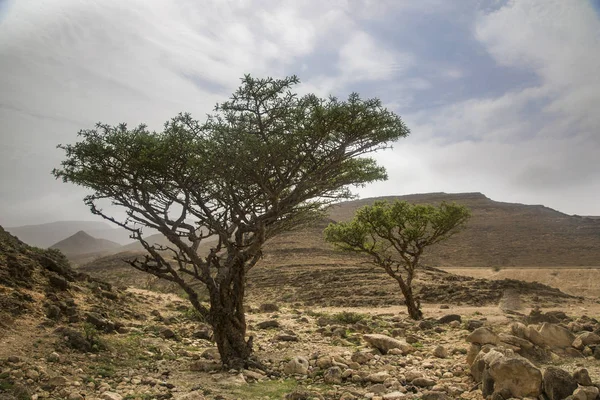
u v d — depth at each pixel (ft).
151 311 67.26
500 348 31.99
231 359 39.17
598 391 25.40
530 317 61.67
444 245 344.49
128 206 42.39
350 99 39.75
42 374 31.94
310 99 40.14
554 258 296.92
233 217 42.47
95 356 38.65
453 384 31.63
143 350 43.80
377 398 29.09
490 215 436.35
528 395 26.66
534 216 424.87
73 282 63.93
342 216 407.64
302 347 48.57
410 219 86.63
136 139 40.50
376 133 41.63
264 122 41.63
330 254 217.36
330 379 33.83
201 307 40.55
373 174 49.47
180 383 33.81
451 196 522.47
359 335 55.06
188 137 41.11
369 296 133.80
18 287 51.39
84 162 41.52
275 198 41.52
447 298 125.18
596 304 118.93
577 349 37.93
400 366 38.24
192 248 41.65
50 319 46.06
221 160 39.91
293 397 29.66
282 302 139.95
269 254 221.66
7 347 36.60
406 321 74.23
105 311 56.08
